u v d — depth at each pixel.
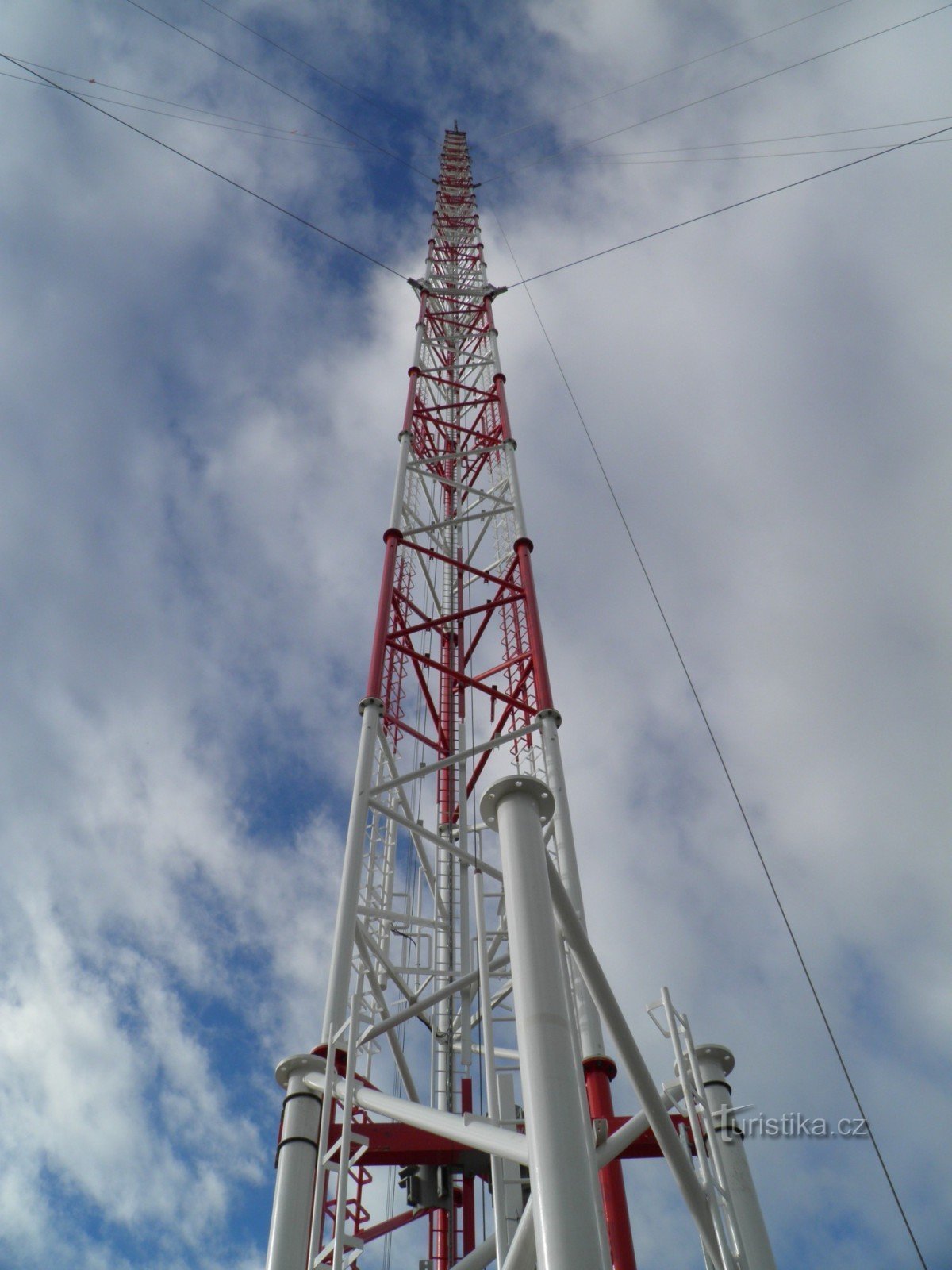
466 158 50.78
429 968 18.59
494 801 10.12
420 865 20.17
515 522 24.97
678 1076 11.36
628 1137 12.48
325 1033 14.37
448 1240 15.44
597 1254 7.01
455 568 26.45
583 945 10.26
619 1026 10.53
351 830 17.14
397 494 25.50
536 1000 8.39
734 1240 10.23
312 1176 12.48
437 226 41.81
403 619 22.67
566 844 16.86
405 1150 13.95
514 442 27.88
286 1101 13.30
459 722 23.41
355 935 15.92
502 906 17.52
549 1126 7.63
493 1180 10.38
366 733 19.28
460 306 35.56
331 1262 10.94
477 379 32.16
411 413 28.84
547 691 20.05
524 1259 9.23
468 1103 16.42
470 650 24.70
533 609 22.14
